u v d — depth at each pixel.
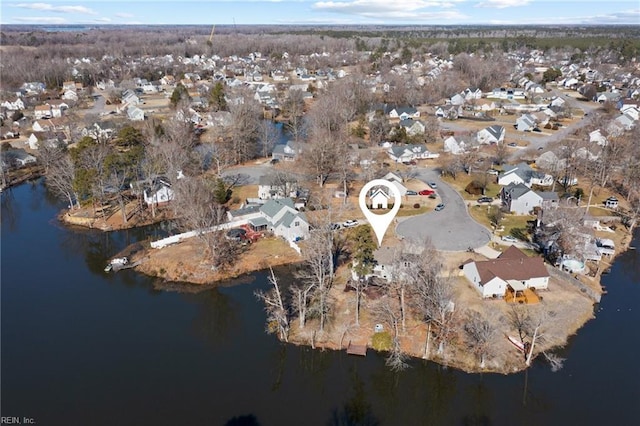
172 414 35.75
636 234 64.06
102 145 88.44
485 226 64.50
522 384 38.12
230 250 59.25
